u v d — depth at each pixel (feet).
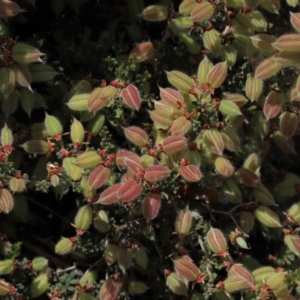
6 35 2.77
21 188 2.72
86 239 2.89
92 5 3.04
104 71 2.90
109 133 2.92
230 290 2.77
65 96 2.90
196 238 2.89
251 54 2.89
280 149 3.11
